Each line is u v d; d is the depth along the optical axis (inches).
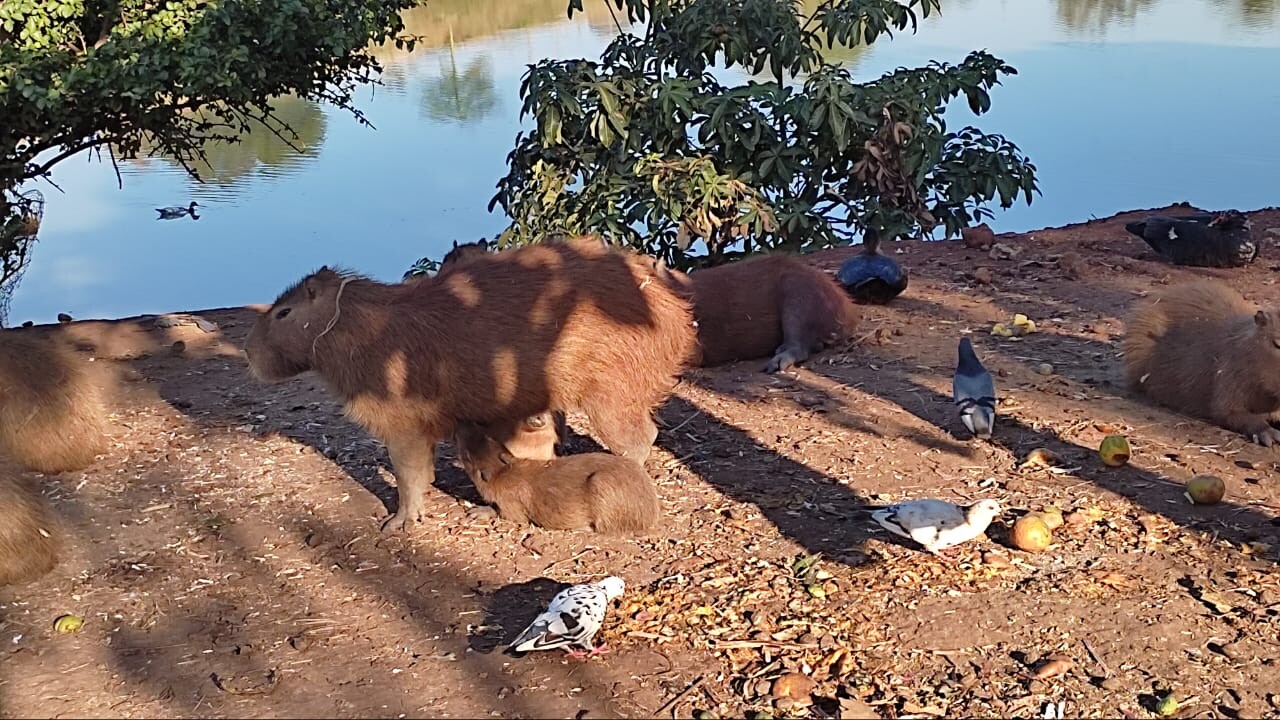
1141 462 164.9
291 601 142.4
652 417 180.2
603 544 151.3
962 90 314.8
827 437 175.6
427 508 161.3
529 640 127.3
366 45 299.0
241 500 165.3
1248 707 120.3
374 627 137.1
